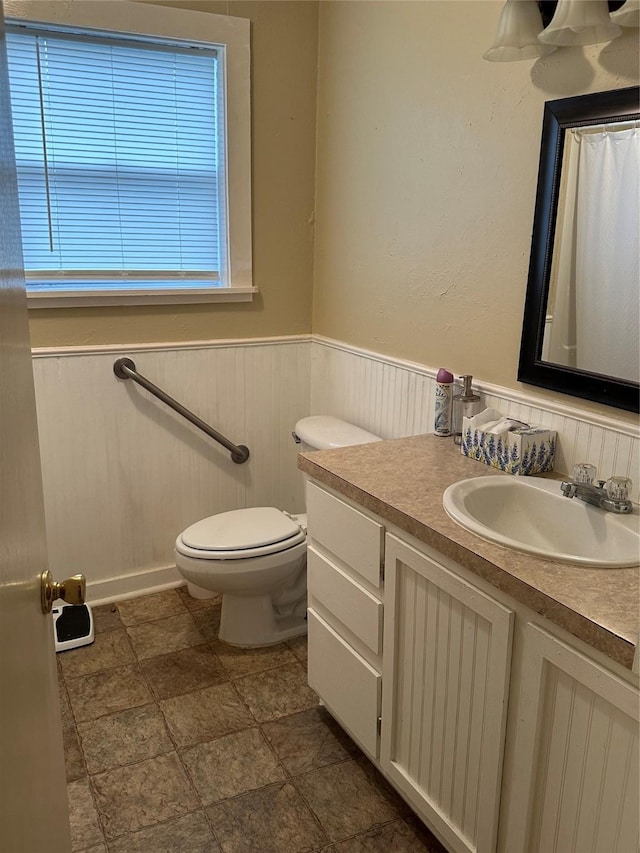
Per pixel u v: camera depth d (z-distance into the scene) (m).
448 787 1.53
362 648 1.80
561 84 1.67
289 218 2.78
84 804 1.79
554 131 1.67
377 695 1.75
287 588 2.52
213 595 2.81
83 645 2.46
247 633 2.46
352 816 1.77
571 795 1.22
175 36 2.40
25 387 0.90
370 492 1.65
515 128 1.81
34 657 0.86
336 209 2.66
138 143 2.50
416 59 2.14
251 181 2.66
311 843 1.69
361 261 2.54
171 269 2.66
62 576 2.67
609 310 1.60
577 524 1.57
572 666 1.16
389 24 2.24
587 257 1.64
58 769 1.04
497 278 1.93
